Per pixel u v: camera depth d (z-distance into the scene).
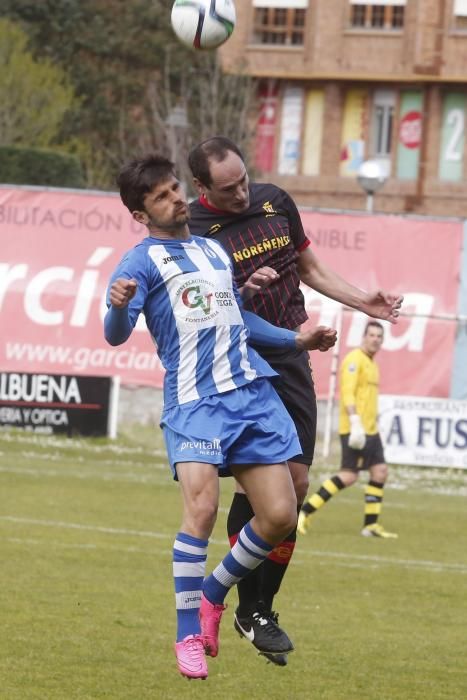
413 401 52.16
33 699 17.42
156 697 17.97
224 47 129.62
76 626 22.02
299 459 18.38
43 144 105.31
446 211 126.56
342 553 32.09
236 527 18.48
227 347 16.08
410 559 31.62
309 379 18.48
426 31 125.75
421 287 55.47
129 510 37.41
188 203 17.44
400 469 53.00
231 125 117.19
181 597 15.77
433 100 126.75
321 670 20.11
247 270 17.98
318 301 55.00
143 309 16.25
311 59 127.81
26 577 26.14
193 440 15.84
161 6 120.69
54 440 54.28
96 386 54.91
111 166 117.31
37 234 56.50
